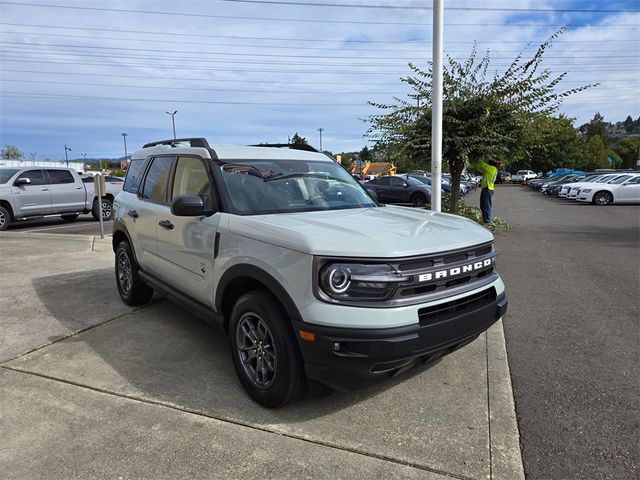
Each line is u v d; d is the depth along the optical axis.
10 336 4.59
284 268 2.94
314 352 2.78
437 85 7.42
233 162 4.06
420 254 2.88
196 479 2.51
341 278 2.75
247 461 2.66
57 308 5.49
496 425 3.03
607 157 72.69
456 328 2.99
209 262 3.66
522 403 3.31
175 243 4.19
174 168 4.54
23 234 11.73
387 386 3.55
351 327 2.69
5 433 2.94
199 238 3.79
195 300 4.04
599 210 19.69
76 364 3.94
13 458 2.69
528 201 26.69
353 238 2.89
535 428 3.00
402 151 11.62
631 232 12.11
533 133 11.30
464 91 10.91
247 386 3.35
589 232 12.13
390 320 2.71
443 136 10.95
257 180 3.99
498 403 3.30
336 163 4.99
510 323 5.00
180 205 3.52
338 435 2.91
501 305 3.41
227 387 3.54
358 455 2.72
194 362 3.98
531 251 9.27
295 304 2.85
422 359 2.91
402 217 3.71
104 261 8.31
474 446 2.80
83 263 8.13
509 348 4.31
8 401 3.33
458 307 3.08
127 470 2.58
